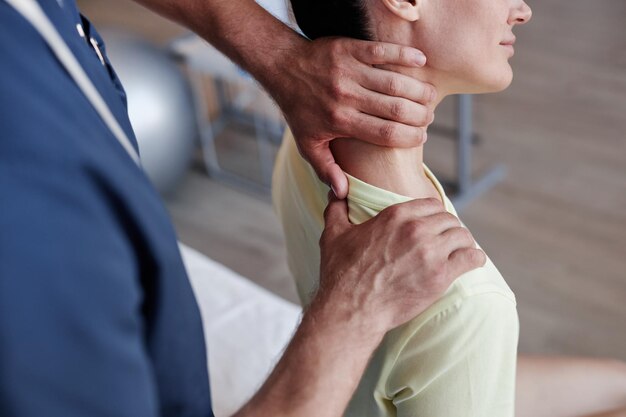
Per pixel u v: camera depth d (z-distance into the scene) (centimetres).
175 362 71
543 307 227
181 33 422
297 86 95
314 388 78
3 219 51
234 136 322
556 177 278
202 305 163
